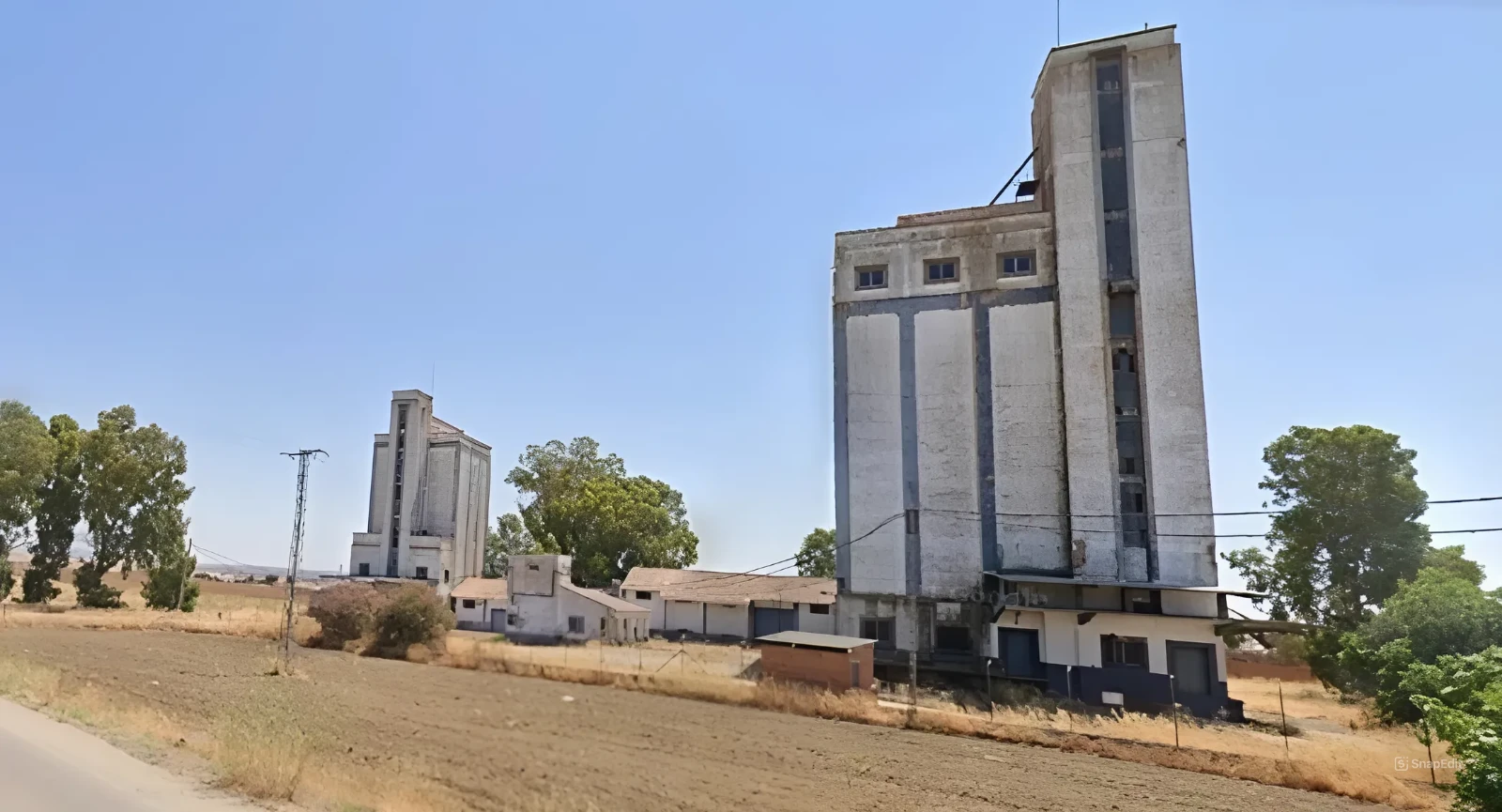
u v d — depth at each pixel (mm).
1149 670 34906
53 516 64500
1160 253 39625
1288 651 48688
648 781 18094
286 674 33156
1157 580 37062
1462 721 18391
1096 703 34969
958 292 42875
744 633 55969
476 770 18172
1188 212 39625
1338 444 43125
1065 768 21406
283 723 20266
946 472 41500
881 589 41250
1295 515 44000
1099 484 38469
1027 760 22141
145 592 64562
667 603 59094
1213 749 23859
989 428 41188
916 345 43156
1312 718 33531
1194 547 37000
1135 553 37656
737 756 21266
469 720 24531
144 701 25000
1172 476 37812
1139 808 17938
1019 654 37844
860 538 42125
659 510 74500
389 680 33219
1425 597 28828
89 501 63531
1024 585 38125
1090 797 18641
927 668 38906
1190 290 39031
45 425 66188
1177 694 34469
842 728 25891
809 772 19891
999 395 41281
